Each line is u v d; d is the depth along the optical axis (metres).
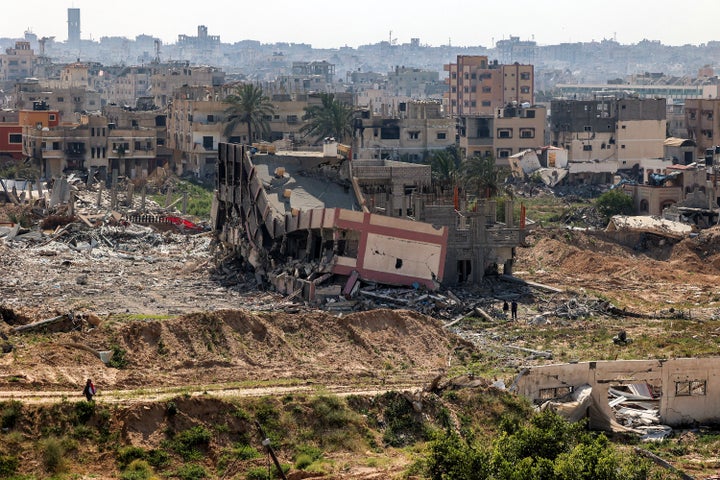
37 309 79.25
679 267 112.50
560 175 183.00
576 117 196.00
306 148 130.38
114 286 95.00
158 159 197.25
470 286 97.19
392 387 66.00
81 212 129.75
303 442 58.69
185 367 68.56
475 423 62.03
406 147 193.12
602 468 50.12
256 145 109.38
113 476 54.22
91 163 184.62
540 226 127.44
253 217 101.06
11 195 145.50
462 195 103.38
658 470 55.81
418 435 60.94
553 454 53.22
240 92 185.25
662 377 66.06
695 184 142.25
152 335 70.81
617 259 112.31
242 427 58.34
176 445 56.50
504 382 66.94
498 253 98.75
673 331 84.81
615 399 69.06
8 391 60.38
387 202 99.12
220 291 94.88
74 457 55.09
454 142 195.50
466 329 84.50
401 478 53.69
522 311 90.69
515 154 197.25
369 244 91.38
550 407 63.31
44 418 56.41
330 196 102.69
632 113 194.38
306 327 74.75
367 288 91.19
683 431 65.31
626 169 195.12
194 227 127.19
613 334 83.38
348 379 68.19
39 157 182.62
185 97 195.50
